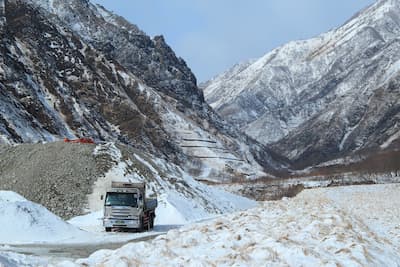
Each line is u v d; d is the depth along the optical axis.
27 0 138.25
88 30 179.50
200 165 137.00
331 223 16.33
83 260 10.84
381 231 21.50
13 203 25.38
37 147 45.62
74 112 105.75
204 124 169.75
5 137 68.44
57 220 26.62
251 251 11.08
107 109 128.12
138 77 168.25
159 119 144.38
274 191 116.88
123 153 45.50
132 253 11.23
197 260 10.06
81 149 43.97
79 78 129.38
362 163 157.25
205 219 41.00
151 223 31.98
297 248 11.31
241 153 170.75
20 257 14.55
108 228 29.28
